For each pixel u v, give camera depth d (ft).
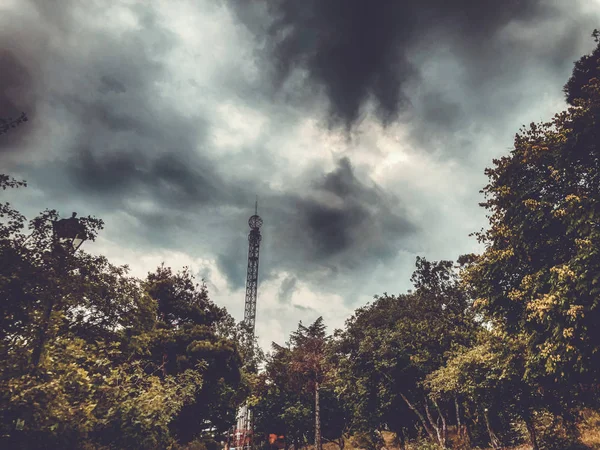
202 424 87.71
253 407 138.00
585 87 42.50
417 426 97.76
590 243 34.30
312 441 143.43
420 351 87.61
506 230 45.37
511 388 59.72
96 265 36.52
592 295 35.04
